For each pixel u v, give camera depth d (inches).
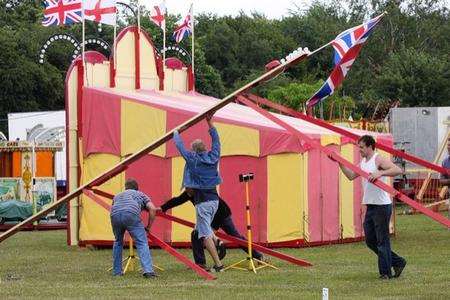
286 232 820.6
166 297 505.7
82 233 871.1
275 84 2546.8
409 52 2536.9
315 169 842.8
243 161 826.2
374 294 509.4
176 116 834.2
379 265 575.8
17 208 1141.7
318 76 2883.9
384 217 566.9
